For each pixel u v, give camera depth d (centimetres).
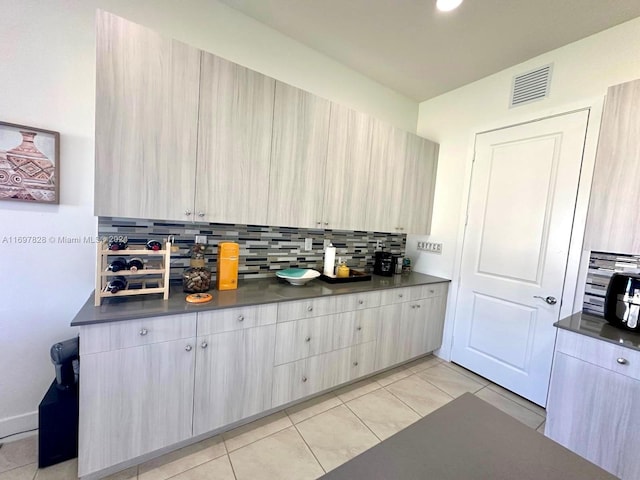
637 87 159
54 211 163
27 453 153
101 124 140
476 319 270
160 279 175
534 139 230
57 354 149
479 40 213
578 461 70
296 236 254
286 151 201
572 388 159
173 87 156
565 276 211
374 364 244
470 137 276
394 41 222
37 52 151
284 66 227
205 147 169
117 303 152
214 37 195
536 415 213
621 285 163
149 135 152
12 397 161
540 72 226
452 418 84
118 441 140
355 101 272
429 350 290
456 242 288
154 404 147
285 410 204
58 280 167
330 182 227
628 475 139
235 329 168
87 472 135
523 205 236
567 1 170
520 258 238
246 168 184
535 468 67
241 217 186
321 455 166
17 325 160
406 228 288
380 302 240
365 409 210
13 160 150
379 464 65
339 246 285
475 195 272
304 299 194
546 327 221
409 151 279
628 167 162
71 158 164
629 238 162
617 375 142
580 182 204
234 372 170
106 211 144
